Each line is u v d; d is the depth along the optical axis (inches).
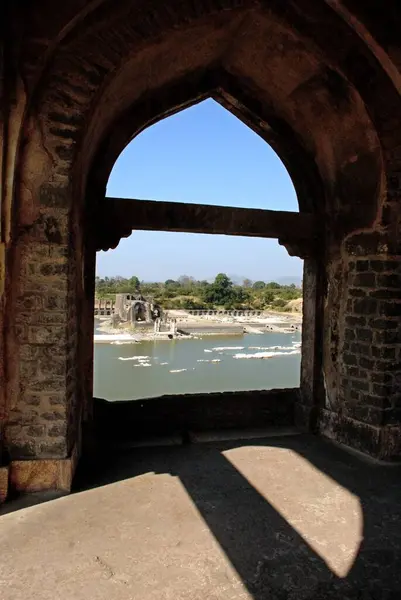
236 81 220.1
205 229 213.9
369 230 207.6
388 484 177.0
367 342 209.5
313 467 191.9
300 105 213.3
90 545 131.3
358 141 202.4
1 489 154.0
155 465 190.2
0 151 147.0
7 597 109.7
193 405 234.4
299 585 116.6
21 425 160.7
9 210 151.4
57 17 144.5
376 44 159.3
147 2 157.8
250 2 167.5
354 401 215.3
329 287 231.5
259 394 245.4
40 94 152.8
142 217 205.8
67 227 160.4
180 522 145.3
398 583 118.6
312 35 176.7
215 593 112.7
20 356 159.5
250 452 207.3
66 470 163.0
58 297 160.9
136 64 171.6
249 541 135.8
